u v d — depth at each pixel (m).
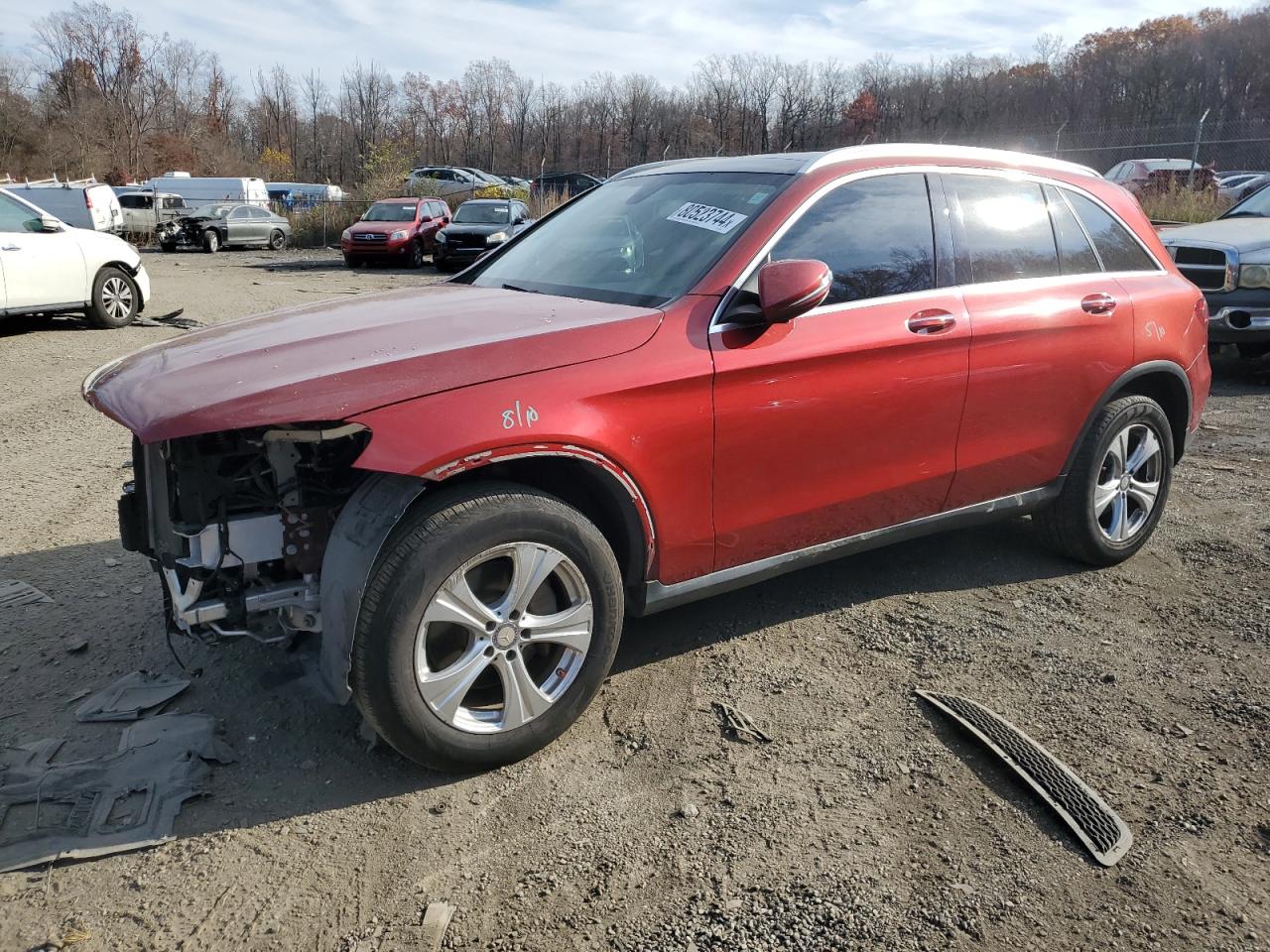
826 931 2.23
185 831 2.54
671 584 3.16
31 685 3.21
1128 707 3.21
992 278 3.77
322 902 2.31
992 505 3.92
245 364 2.75
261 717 3.06
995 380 3.71
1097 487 4.22
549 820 2.62
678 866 2.45
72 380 8.31
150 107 68.19
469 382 2.64
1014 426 3.84
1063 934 2.24
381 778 2.79
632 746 2.96
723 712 3.14
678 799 2.71
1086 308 3.98
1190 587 4.18
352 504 2.62
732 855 2.48
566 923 2.26
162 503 2.81
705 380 2.99
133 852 2.46
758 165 3.66
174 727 2.94
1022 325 3.75
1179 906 2.33
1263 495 5.39
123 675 3.29
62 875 2.36
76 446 6.18
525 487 2.75
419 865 2.44
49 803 2.59
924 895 2.35
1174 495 5.41
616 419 2.83
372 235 22.66
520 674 2.78
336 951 2.17
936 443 3.62
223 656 3.41
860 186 3.51
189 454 2.62
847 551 3.57
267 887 2.36
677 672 3.40
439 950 2.18
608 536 3.12
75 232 10.98
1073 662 3.50
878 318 3.38
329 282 19.09
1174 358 4.34
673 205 3.63
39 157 57.34
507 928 2.24
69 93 65.75
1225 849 2.53
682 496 3.04
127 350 9.90
